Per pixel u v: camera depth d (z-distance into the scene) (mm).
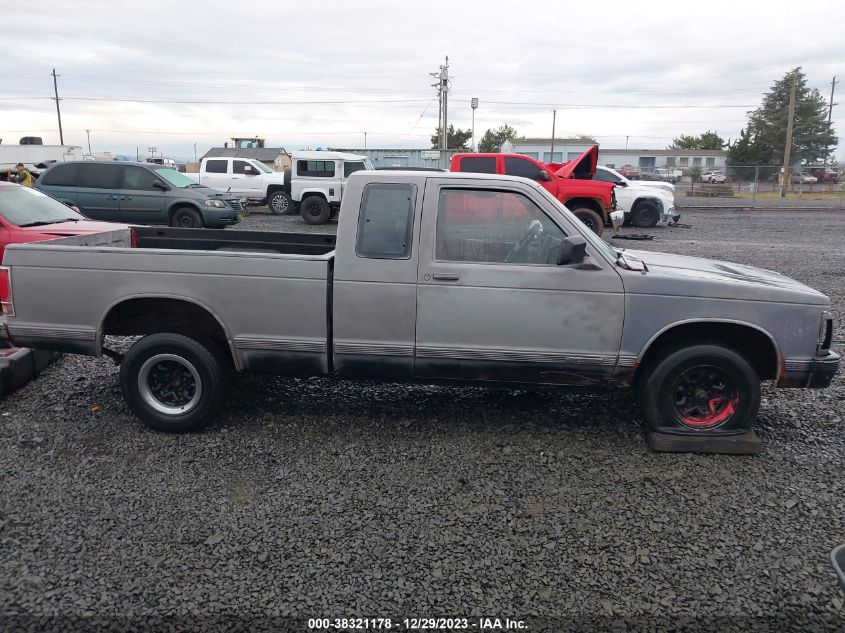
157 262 4516
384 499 3834
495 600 2998
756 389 4398
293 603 2955
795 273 11438
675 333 4516
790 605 2984
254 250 5980
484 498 3859
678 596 3037
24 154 29750
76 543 3369
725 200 35062
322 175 19688
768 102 72500
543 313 4352
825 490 3996
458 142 66062
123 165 15672
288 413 5090
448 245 4414
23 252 4605
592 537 3484
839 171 44750
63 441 4555
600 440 4660
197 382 4609
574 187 15773
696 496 3910
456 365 4477
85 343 4641
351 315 4453
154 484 3977
